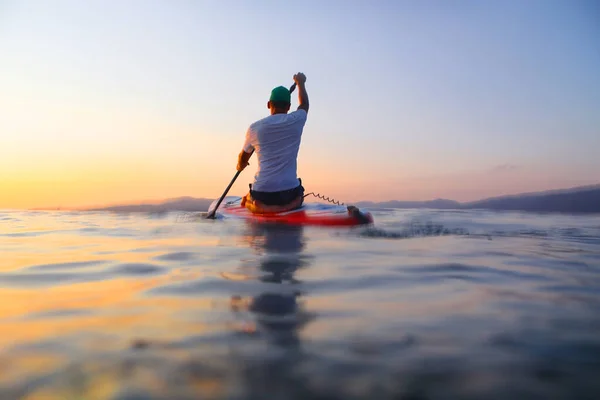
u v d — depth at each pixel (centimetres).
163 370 93
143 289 163
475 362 96
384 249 259
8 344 109
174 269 201
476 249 261
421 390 84
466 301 145
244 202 481
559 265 209
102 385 87
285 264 210
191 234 338
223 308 138
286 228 374
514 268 201
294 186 430
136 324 123
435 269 198
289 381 88
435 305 140
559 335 113
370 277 181
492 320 125
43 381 89
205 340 110
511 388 85
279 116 424
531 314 131
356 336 112
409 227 394
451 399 81
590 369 93
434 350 103
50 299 151
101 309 138
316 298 149
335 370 92
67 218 548
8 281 180
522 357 99
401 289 161
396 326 120
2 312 136
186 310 136
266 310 135
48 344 109
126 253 250
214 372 92
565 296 152
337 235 328
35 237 339
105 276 188
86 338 113
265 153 427
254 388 85
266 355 101
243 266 206
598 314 131
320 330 117
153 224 432
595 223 462
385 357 99
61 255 246
